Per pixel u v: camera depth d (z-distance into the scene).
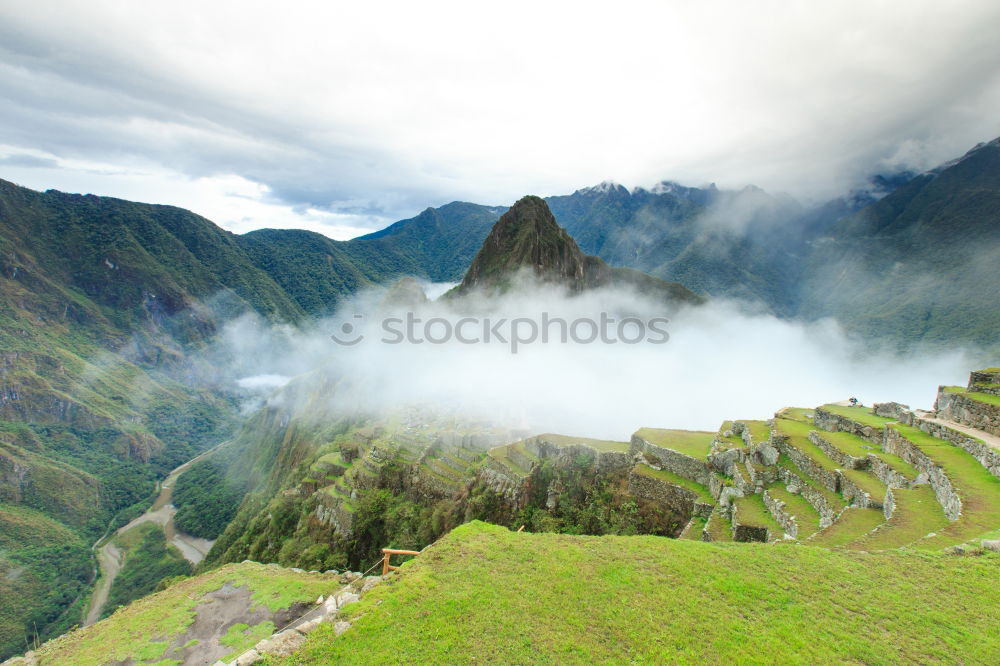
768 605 19.48
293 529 87.69
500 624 19.25
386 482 75.69
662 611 19.48
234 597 31.47
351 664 17.95
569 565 22.92
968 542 22.69
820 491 34.69
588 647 17.92
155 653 27.08
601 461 53.38
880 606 19.05
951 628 17.77
